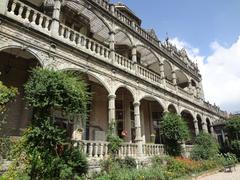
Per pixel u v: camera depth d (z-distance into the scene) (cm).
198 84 2986
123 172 1148
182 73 2686
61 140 948
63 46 1248
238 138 2884
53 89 927
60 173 884
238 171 1828
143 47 2039
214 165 1995
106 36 1942
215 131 3183
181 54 2980
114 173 1111
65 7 1594
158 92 2011
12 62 1345
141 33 2050
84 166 1020
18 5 1148
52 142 920
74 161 983
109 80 1508
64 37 1314
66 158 958
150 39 2175
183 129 1859
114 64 1568
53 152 919
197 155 2109
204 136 2358
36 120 922
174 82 2347
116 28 1739
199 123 3106
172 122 1875
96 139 1698
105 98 1880
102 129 1778
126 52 2108
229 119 3062
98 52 1477
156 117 2456
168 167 1552
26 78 1371
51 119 944
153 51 2145
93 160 1176
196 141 2366
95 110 1777
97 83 1811
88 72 1366
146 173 1204
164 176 1321
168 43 2761
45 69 998
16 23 1057
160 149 1808
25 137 896
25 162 870
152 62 2467
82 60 1348
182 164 1631
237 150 2730
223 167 1980
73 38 1329
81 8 1614
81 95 999
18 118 1286
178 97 2300
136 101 1700
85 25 1770
